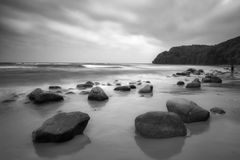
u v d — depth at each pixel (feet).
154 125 13.60
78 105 23.77
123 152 11.15
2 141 12.78
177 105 17.51
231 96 29.91
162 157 10.51
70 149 11.57
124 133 14.19
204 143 12.23
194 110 16.76
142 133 13.66
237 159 10.15
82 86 41.42
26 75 66.90
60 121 13.38
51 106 23.21
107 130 14.82
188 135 13.56
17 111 20.80
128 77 74.08
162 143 12.32
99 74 82.99
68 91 35.09
